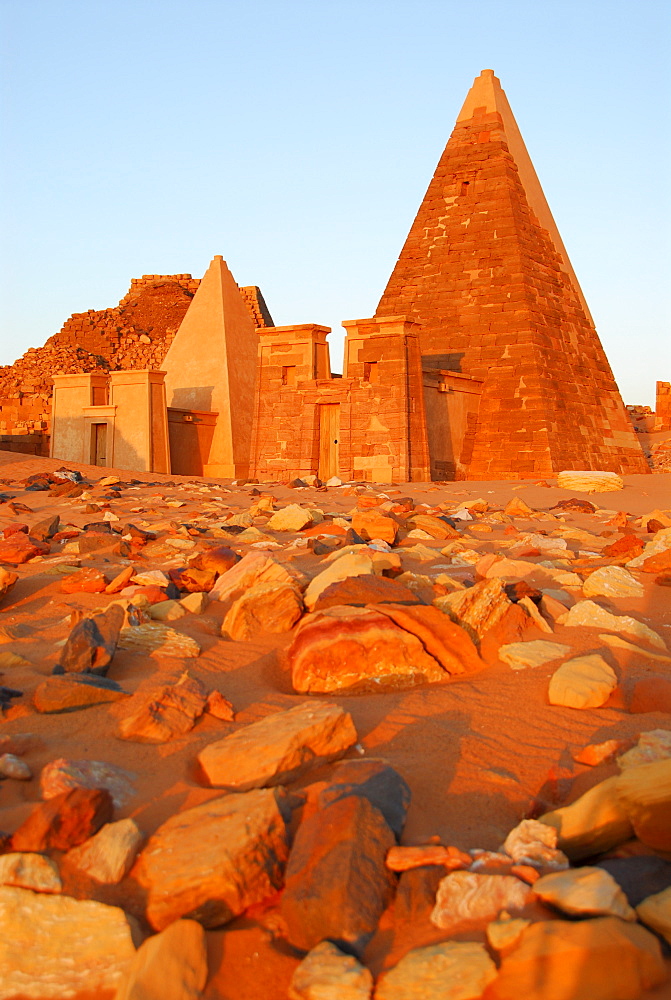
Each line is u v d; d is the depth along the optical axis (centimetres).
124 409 2753
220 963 263
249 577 620
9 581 635
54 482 1556
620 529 953
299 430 2445
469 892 275
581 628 535
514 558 750
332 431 2428
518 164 2992
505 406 2681
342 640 457
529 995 239
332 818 297
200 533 911
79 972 254
